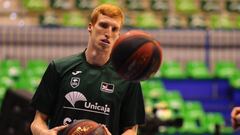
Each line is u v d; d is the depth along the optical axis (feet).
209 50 89.71
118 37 24.85
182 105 83.20
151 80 87.86
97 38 26.66
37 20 103.96
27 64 87.56
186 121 80.48
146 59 23.57
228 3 109.70
